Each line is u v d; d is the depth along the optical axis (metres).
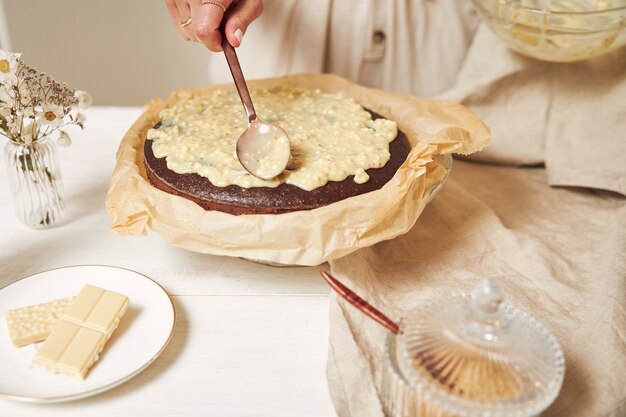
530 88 0.79
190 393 0.51
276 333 0.57
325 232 0.57
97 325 0.53
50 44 1.20
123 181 0.63
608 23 0.64
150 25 1.23
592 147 0.75
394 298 0.60
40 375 0.51
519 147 0.80
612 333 0.54
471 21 0.90
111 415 0.50
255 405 0.50
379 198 0.59
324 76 0.82
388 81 0.93
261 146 0.64
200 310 0.59
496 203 0.74
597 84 0.76
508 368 0.42
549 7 0.70
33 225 0.68
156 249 0.66
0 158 0.78
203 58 1.28
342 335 0.53
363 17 0.87
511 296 0.59
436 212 0.71
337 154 0.65
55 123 0.64
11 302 0.57
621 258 0.62
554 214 0.72
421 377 0.43
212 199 0.60
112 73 1.27
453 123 0.72
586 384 0.51
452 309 0.46
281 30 0.88
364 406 0.49
